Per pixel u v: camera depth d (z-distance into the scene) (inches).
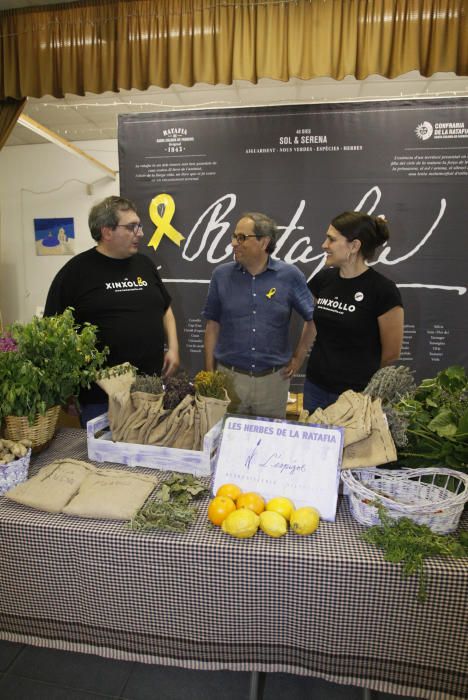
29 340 49.2
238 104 138.2
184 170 105.8
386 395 46.8
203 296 110.6
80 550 39.4
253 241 78.7
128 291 79.0
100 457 51.2
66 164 178.9
